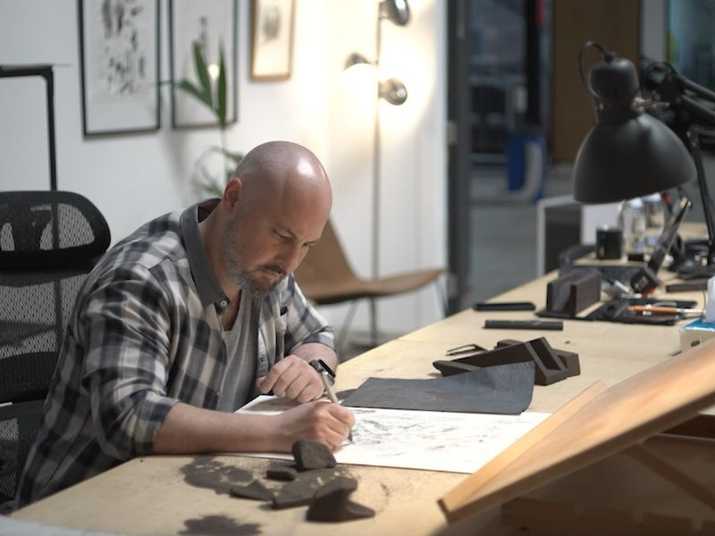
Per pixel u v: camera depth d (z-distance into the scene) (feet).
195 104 18.51
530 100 48.14
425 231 21.75
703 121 12.10
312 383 7.24
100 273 6.86
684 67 22.97
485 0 51.06
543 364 7.85
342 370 8.21
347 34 21.74
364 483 5.62
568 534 4.97
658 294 11.32
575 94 24.67
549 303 10.43
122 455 6.24
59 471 6.84
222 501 5.41
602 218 15.60
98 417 6.33
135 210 17.24
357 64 17.95
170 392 7.02
